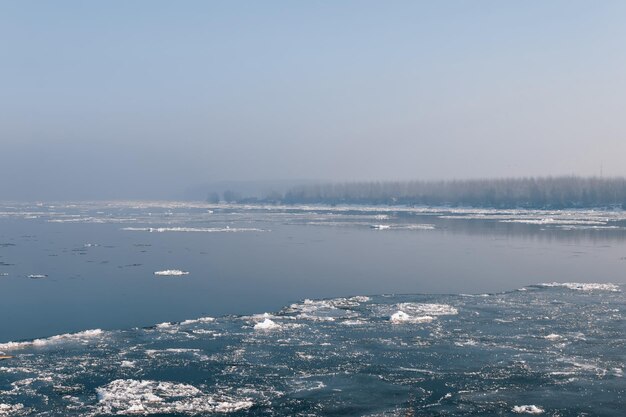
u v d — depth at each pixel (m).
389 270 51.12
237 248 67.38
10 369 24.94
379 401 22.17
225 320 33.19
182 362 26.08
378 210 169.50
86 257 59.00
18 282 44.84
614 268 51.75
